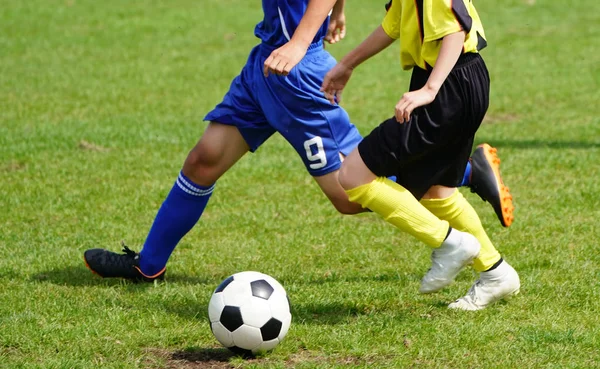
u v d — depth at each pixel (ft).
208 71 132.57
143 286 49.34
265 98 45.98
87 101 111.96
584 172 75.31
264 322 36.88
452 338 38.93
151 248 49.49
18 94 115.34
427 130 39.24
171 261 54.49
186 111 107.04
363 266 52.95
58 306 44.62
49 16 174.91
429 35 38.45
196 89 120.47
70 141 88.99
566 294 45.37
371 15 177.37
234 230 61.46
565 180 72.84
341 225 62.03
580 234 57.77
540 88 118.42
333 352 38.22
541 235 57.82
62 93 116.47
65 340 39.75
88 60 139.54
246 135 47.42
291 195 70.90
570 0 193.16
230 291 37.52
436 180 41.57
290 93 45.37
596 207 64.54
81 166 79.66
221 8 185.16
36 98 112.98
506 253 54.03
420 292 42.09
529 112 104.88
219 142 47.34
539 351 37.42
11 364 36.70
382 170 40.06
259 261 54.19
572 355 37.04
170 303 45.60
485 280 43.21
